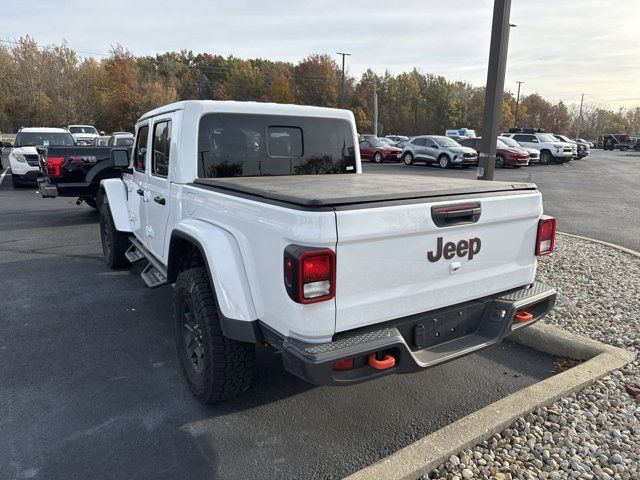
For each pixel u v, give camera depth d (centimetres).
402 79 8731
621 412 311
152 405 333
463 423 288
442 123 8869
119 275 642
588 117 11675
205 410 327
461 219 276
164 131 416
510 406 305
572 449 277
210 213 321
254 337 270
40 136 1619
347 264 237
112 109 6197
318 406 332
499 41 547
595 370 352
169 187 399
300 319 233
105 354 412
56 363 395
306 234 226
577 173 2314
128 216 591
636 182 1902
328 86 7506
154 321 485
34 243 827
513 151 2475
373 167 2630
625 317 457
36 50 5638
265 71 8200
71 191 923
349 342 241
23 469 267
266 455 281
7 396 343
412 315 271
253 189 275
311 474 266
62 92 5666
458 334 297
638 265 637
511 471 258
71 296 558
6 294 564
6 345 427
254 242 265
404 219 248
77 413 322
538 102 10969
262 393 348
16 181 1520
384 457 279
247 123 403
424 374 376
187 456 280
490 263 301
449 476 255
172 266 374
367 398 343
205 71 8944
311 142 445
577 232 920
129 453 282
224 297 275
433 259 269
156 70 8612
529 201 311
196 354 330
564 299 504
